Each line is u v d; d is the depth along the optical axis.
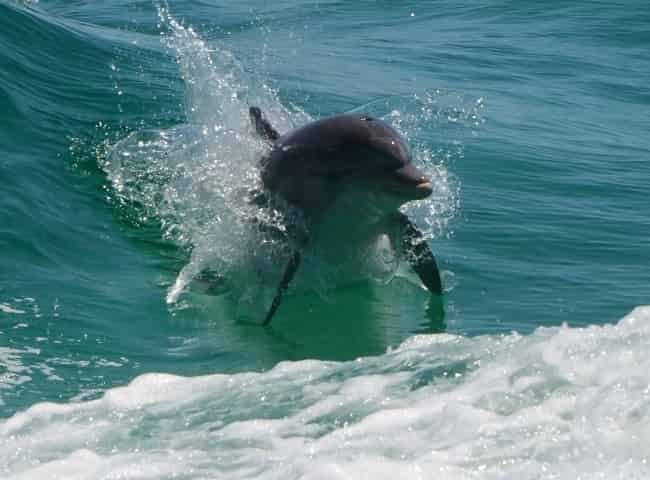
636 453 14.07
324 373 19.02
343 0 67.81
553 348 17.52
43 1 70.50
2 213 27.97
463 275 26.98
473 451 14.63
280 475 14.83
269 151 27.94
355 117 26.53
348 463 14.61
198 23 62.84
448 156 36.38
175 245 28.39
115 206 30.03
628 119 44.62
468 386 17.06
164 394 18.62
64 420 17.59
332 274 26.69
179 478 15.10
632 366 16.34
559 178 34.97
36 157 31.88
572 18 61.88
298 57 52.62
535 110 44.59
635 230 30.53
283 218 26.61
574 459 14.14
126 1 69.69
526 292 26.08
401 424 16.03
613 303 25.30
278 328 24.22
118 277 26.38
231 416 17.39
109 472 15.35
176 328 24.03
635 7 63.06
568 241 29.44
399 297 25.97
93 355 22.42
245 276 26.70
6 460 16.17
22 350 22.33
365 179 25.53
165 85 41.31
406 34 59.16
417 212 29.81
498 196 32.75
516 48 55.75
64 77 39.97
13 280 25.42
